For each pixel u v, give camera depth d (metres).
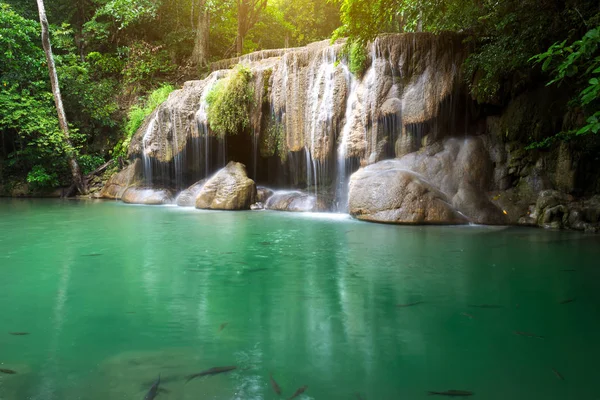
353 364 2.63
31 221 9.43
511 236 7.22
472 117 10.42
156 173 14.69
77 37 20.95
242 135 13.11
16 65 17.16
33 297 4.02
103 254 5.98
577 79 7.99
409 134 10.27
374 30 9.45
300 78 12.02
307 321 3.39
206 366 2.60
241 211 11.58
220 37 23.14
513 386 2.34
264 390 2.30
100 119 18.50
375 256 5.78
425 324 3.31
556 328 3.20
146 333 3.13
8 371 2.52
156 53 20.48
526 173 9.22
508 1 8.24
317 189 11.79
